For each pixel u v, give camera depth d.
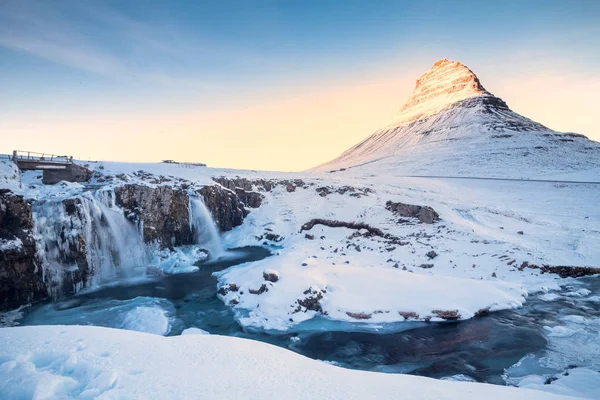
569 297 16.95
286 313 14.60
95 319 14.89
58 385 5.29
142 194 25.53
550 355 11.25
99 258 21.45
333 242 28.25
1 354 6.26
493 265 21.30
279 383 6.02
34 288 17.20
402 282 16.69
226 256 27.23
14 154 24.62
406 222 31.22
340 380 6.46
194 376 5.99
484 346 12.06
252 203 38.00
